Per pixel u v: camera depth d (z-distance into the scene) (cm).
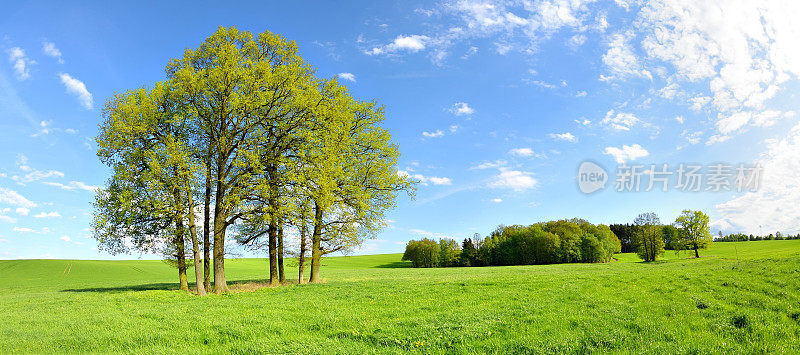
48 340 1228
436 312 1522
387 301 1891
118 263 9300
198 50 2845
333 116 2962
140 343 1185
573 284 2300
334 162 2927
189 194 2725
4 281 5966
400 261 13838
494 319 1318
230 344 1135
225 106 2694
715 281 2131
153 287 3800
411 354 993
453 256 12369
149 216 2806
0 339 1287
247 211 2747
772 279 2030
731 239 15900
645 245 8400
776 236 17362
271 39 2908
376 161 3225
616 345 1023
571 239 10306
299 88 2906
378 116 3350
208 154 2769
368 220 3297
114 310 1891
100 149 2677
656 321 1241
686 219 8775
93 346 1163
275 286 3120
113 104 2684
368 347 1060
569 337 1074
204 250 2814
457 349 1016
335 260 14150
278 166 2869
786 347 985
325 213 3228
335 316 1477
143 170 2702
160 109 2778
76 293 3195
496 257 11475
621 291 1972
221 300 2141
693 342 1025
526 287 2253
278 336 1219
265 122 2850
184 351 1056
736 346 995
